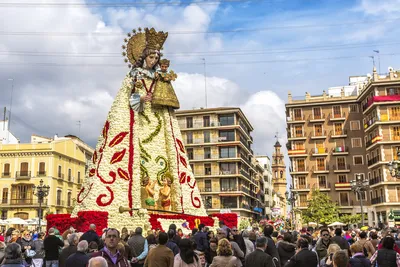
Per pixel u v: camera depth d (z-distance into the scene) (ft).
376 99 234.99
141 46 121.19
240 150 285.84
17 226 228.84
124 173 108.27
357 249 39.93
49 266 54.75
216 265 35.45
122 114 113.09
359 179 148.36
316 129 268.62
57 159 246.27
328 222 230.48
